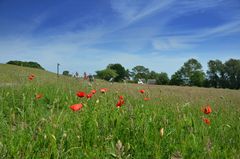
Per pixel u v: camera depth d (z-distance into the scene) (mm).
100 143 4922
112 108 6664
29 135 4684
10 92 8938
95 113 6047
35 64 86750
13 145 4355
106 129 5414
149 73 117125
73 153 4469
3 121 5508
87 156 4344
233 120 7957
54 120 5336
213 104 11688
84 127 5312
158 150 4719
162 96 13227
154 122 5984
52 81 14648
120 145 3840
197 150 4906
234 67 119438
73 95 9289
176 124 6191
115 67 102375
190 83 117562
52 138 4484
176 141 5293
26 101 7707
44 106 7875
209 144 4844
